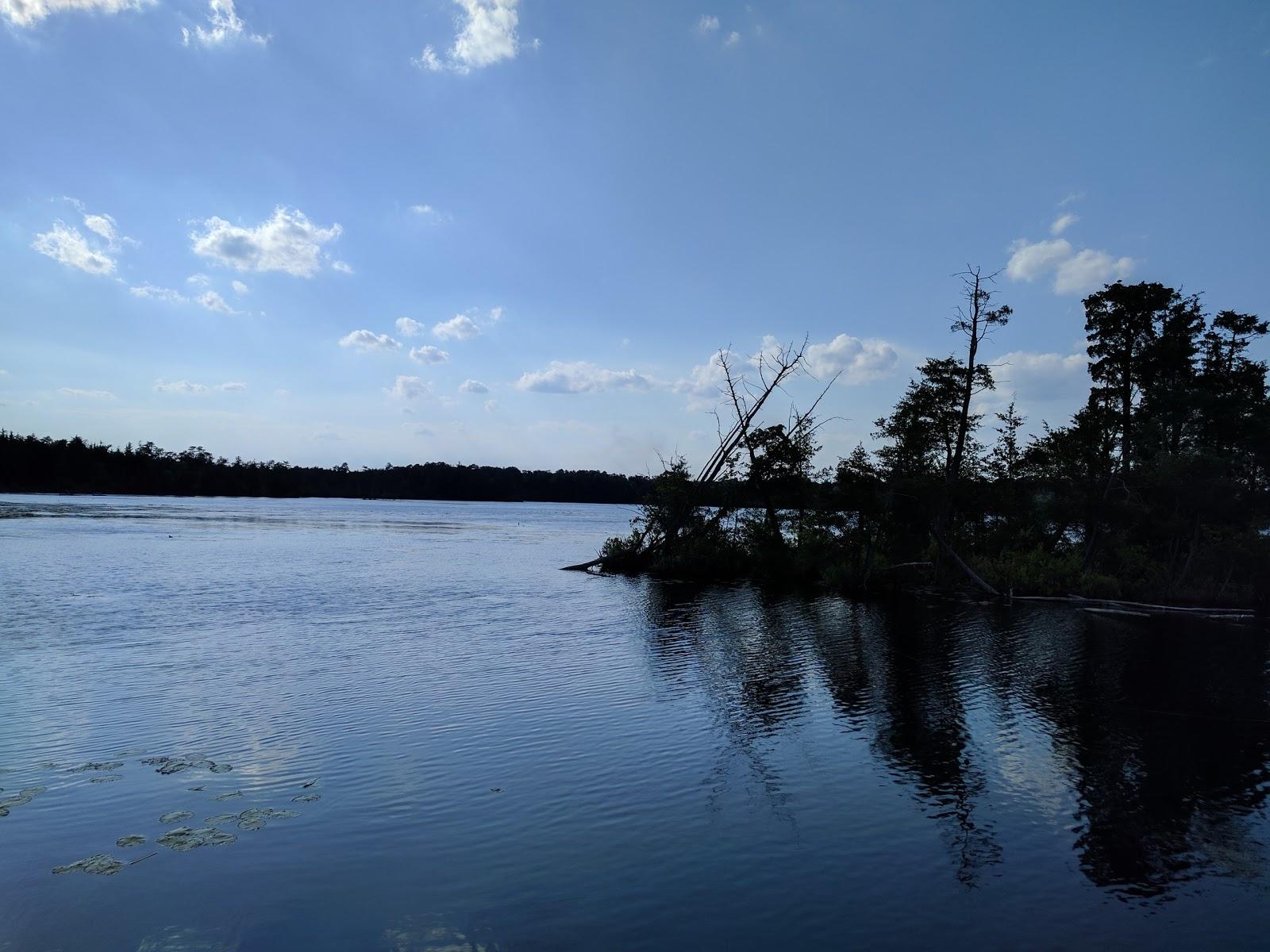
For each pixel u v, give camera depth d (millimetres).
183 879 8586
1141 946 7656
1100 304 44062
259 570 41719
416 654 20781
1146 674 19781
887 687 18078
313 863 9016
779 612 30906
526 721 14758
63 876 8617
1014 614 31078
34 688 16594
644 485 49188
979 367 40344
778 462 45500
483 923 7820
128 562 43375
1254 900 8617
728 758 12938
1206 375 42969
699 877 8883
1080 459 39156
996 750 13586
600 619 28000
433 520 117188
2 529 65062
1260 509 36469
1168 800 11398
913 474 38531
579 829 10102
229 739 13328
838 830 10234
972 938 7746
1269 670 20281
